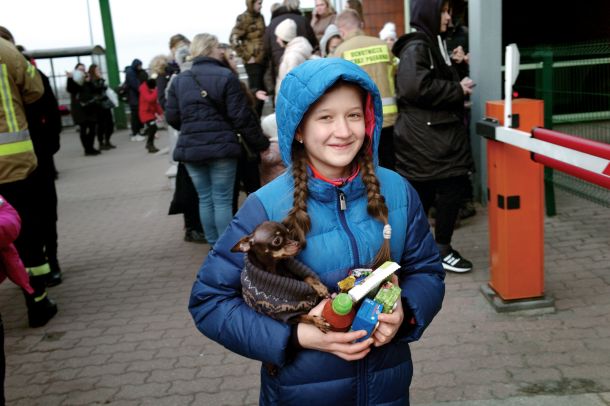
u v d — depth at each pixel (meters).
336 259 1.67
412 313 1.72
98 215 7.97
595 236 5.12
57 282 5.29
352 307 1.50
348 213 1.71
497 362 3.29
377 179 1.71
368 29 12.29
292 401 1.69
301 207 1.64
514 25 9.86
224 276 1.72
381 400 1.73
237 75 5.52
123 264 5.75
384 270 1.57
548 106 5.54
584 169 2.49
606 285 4.15
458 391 3.04
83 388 3.45
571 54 5.29
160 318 4.38
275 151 5.58
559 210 5.92
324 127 1.64
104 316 4.50
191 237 6.25
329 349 1.56
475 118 6.18
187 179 5.93
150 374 3.55
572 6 9.66
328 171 1.73
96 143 16.66
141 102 13.52
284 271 1.58
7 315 4.66
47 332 4.28
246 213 1.72
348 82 1.63
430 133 4.45
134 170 11.45
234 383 3.37
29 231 4.20
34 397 3.39
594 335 3.49
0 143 3.92
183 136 5.04
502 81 6.47
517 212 3.71
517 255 3.78
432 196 4.76
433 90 4.38
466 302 4.05
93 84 14.17
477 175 6.31
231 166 5.14
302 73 1.60
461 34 6.93
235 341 1.65
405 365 1.78
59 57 18.61
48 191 5.06
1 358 2.53
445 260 4.59
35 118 4.64
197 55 5.02
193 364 3.63
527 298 3.86
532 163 3.65
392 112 5.27
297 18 8.08
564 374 3.12
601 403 2.84
